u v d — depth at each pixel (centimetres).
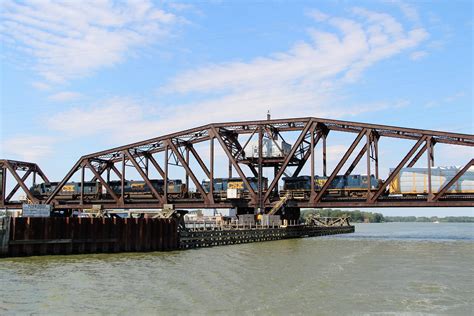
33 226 4344
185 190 8906
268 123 7800
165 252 4956
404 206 7000
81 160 8919
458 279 3231
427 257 4681
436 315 2222
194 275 3250
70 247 4531
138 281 2980
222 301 2409
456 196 7112
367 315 2202
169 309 2233
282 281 3047
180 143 8675
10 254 4241
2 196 10175
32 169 10888
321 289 2792
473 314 2245
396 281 3128
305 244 6594
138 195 9062
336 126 7719
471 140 6831
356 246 6212
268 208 8269
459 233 12562
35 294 2558
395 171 7056
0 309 2222
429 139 6956
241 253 4975
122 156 8675
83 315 2122
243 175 7838
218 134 8050
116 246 4800
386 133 7419
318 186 7994
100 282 2939
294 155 8350
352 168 7856
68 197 9600
